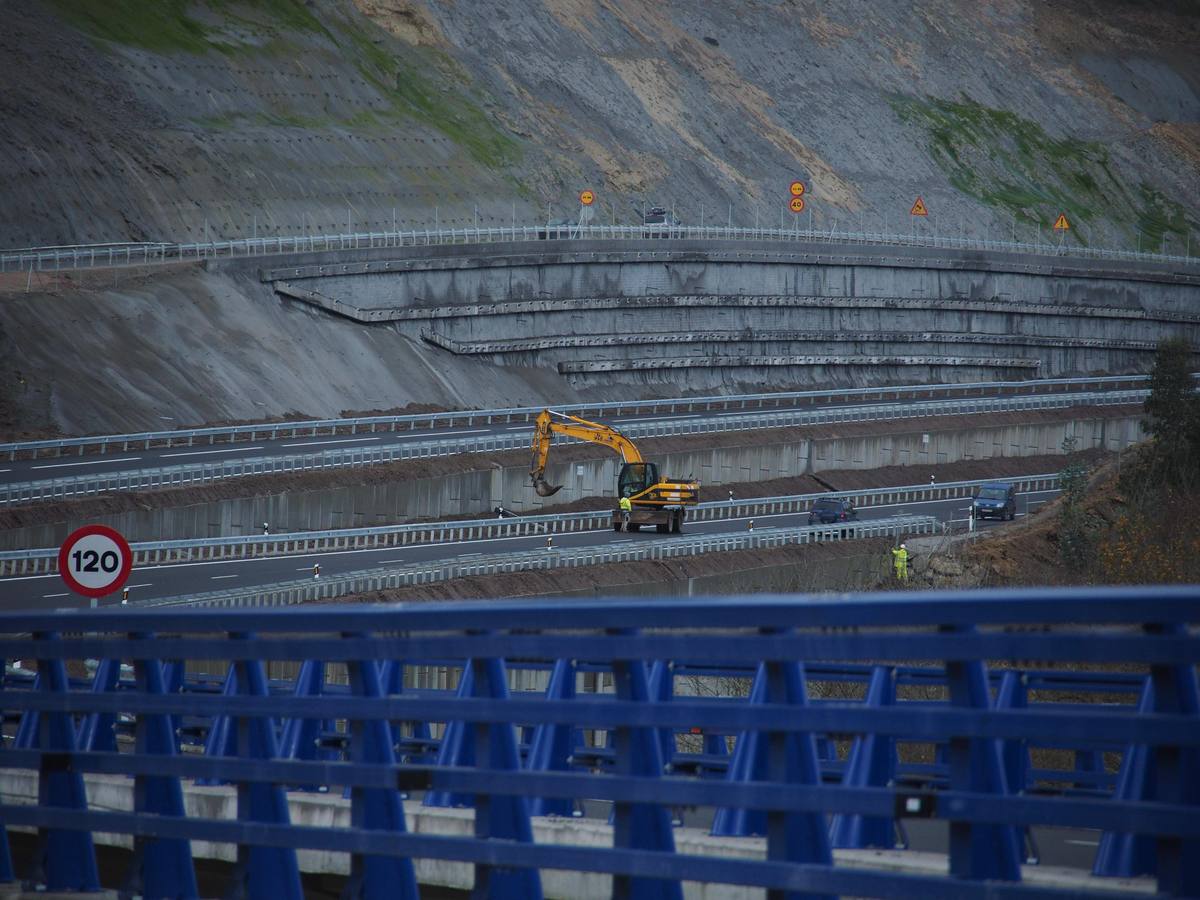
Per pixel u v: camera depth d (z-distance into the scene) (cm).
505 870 4806
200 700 5397
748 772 5534
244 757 5447
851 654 3916
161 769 5506
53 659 5919
